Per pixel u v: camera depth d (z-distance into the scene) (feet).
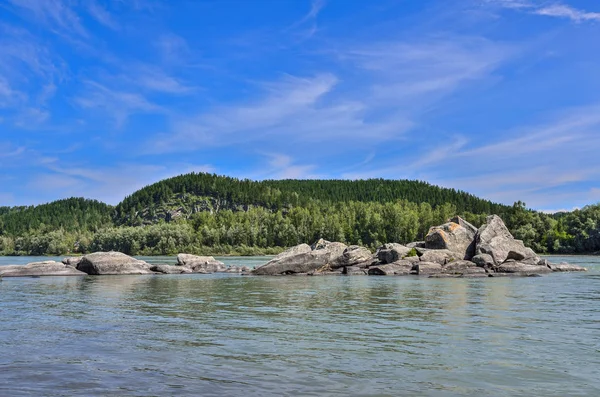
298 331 45.85
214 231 562.66
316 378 29.71
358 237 526.16
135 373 31.22
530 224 408.26
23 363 34.12
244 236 560.61
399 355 35.58
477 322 50.62
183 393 27.02
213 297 80.43
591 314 56.49
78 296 83.10
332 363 33.35
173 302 72.84
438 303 68.80
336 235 532.32
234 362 33.83
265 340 41.52
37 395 26.94
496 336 42.70
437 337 42.42
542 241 395.96
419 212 626.23
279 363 33.42
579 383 28.58
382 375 30.30
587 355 35.35
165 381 29.37
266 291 91.97
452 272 144.56
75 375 30.86
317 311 60.70
